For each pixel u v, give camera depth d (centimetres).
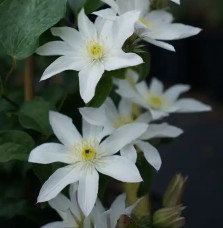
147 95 45
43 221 41
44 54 36
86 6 37
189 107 45
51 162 34
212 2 122
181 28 38
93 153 35
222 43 116
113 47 35
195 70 121
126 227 34
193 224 66
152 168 39
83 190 34
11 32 35
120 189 52
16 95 44
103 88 36
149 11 40
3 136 35
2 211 40
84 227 35
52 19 35
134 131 35
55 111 38
